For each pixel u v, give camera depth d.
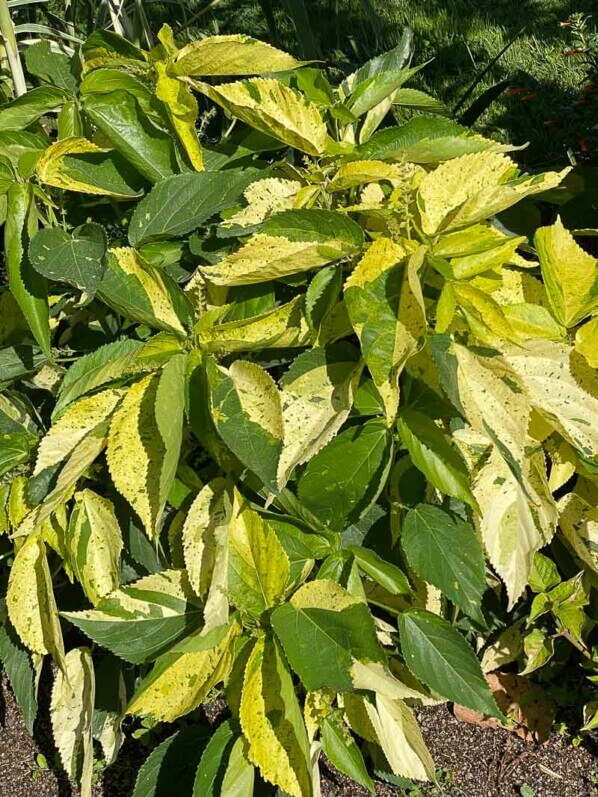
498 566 1.02
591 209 1.40
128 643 1.03
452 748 1.46
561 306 1.03
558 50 3.12
